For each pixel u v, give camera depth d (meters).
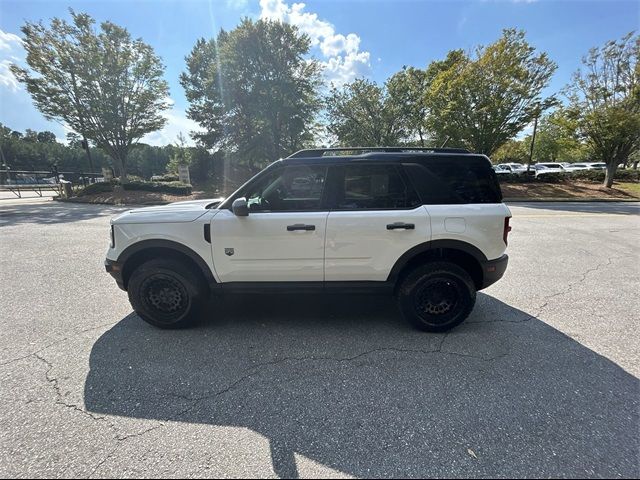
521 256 6.16
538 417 2.13
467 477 1.72
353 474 1.74
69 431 2.03
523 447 1.90
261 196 3.33
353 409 2.23
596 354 2.90
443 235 3.17
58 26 17.64
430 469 1.77
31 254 6.47
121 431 2.04
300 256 3.23
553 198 18.39
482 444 1.93
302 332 3.35
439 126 19.80
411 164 3.26
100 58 17.98
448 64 22.25
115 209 14.54
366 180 3.27
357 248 3.20
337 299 4.20
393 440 1.96
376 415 2.17
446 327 3.29
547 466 1.77
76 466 1.79
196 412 2.21
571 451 1.86
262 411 2.22
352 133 26.89
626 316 3.67
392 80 26.14
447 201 3.23
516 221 10.27
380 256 3.22
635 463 1.78
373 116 26.59
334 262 3.24
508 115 18.42
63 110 18.56
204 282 3.39
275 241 3.20
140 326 3.49
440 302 3.28
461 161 3.29
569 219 10.73
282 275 3.29
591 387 2.44
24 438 1.98
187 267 3.33
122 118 19.80
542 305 3.98
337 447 1.92
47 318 3.67
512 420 2.11
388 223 3.16
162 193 19.38
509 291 4.44
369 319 3.64
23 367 2.73
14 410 2.21
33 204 16.75
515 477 1.71
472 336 3.24
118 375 2.62
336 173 3.27
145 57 19.56
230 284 3.34
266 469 1.77
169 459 1.84
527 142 49.62
